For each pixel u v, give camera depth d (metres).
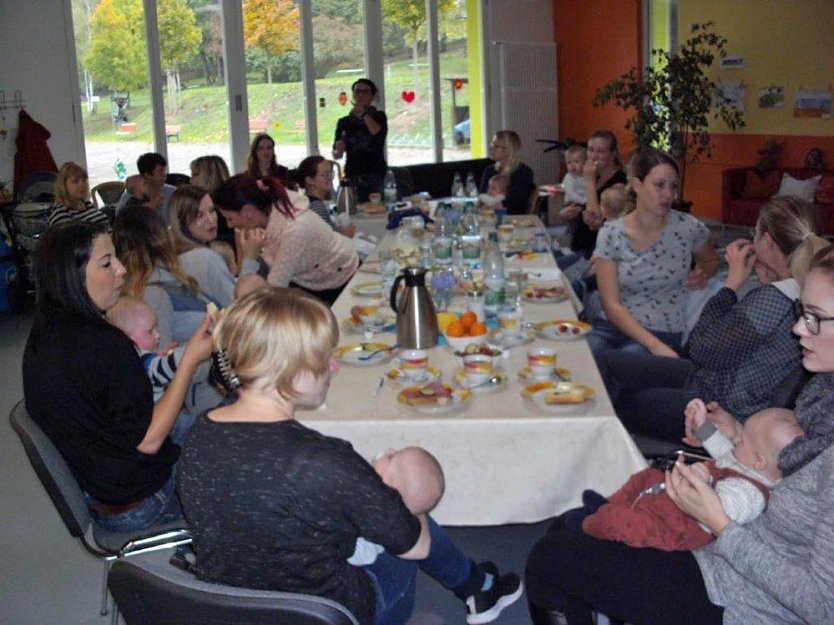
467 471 2.40
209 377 2.79
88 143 8.25
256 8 9.12
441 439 2.38
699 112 9.38
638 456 2.29
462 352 2.87
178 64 8.71
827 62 8.97
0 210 6.91
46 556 3.27
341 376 2.72
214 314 2.35
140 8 8.38
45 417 2.27
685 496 1.72
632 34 10.48
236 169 9.25
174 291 3.20
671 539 1.91
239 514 1.52
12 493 3.82
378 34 10.08
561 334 3.03
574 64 11.27
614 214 4.98
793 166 9.38
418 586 2.92
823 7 8.91
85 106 8.18
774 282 2.54
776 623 1.73
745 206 9.18
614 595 1.94
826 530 1.47
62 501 2.17
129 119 8.48
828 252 1.63
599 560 1.97
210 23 8.85
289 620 1.40
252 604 1.40
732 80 9.81
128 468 2.31
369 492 1.53
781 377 2.51
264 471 1.51
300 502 1.51
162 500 2.41
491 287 3.27
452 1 10.74
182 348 2.60
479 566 2.51
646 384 3.02
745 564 1.61
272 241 4.34
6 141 7.61
